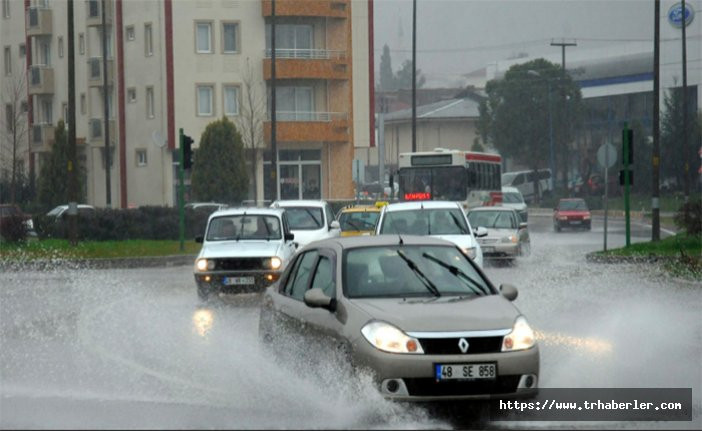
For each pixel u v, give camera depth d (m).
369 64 128.75
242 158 108.31
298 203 52.41
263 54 122.81
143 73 122.88
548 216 146.25
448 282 20.47
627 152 64.44
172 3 119.81
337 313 19.33
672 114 153.25
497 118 174.00
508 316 18.53
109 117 128.00
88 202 131.25
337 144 125.75
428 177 77.25
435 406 18.64
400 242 21.44
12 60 146.00
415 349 17.70
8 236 70.75
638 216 133.38
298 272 22.48
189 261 65.81
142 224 80.19
